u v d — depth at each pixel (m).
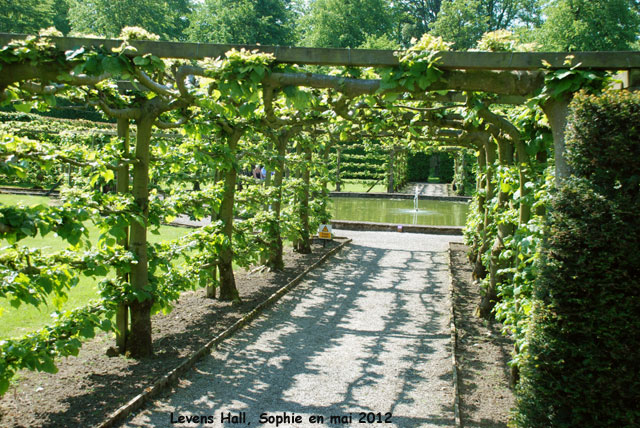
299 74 3.48
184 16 32.66
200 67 3.58
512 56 3.07
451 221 15.23
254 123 5.75
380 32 32.28
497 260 5.71
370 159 25.00
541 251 2.80
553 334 2.66
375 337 5.12
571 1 20.27
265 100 3.61
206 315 5.49
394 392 3.81
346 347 4.80
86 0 25.77
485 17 30.28
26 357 3.06
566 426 2.62
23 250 3.21
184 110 4.47
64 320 3.53
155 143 4.98
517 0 32.03
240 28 26.52
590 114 2.60
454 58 3.14
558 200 2.66
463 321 5.71
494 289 5.76
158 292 4.23
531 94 3.24
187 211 4.96
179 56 3.42
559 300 2.61
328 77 3.46
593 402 2.56
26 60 3.25
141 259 4.11
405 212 17.06
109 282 4.03
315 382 3.96
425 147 12.13
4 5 26.00
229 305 5.91
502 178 4.80
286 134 8.09
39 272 3.18
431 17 37.09
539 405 2.72
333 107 4.38
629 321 2.47
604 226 2.48
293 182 9.05
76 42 3.28
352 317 5.81
